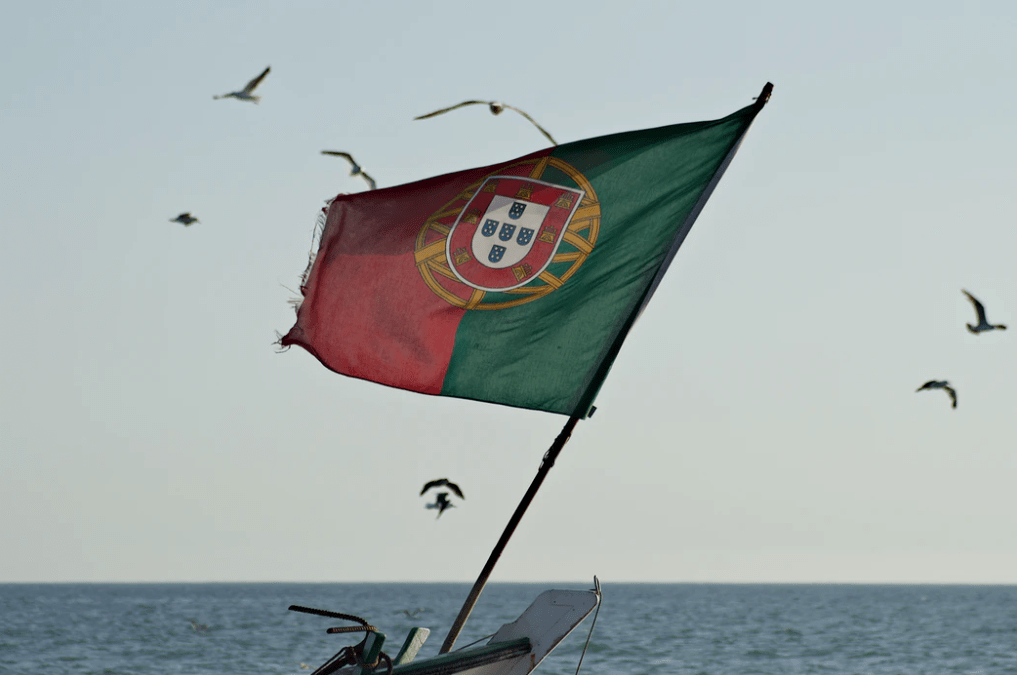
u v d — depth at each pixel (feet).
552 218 181.57
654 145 185.98
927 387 425.69
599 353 176.76
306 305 176.35
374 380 175.52
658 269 180.24
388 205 180.75
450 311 176.86
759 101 184.75
